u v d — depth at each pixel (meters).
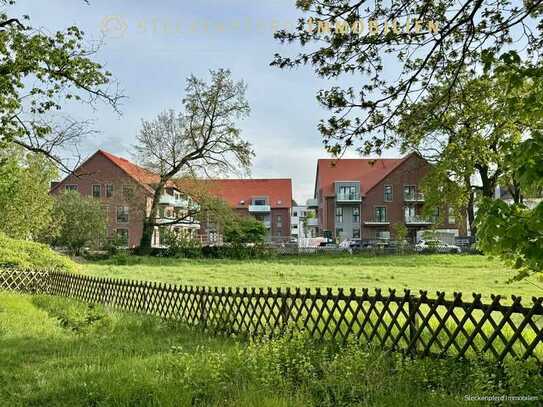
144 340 8.56
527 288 17.70
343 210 69.88
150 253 43.38
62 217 43.41
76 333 9.23
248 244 42.28
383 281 21.80
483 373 5.05
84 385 5.57
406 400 4.80
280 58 6.50
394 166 69.62
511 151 4.27
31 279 16.33
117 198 60.81
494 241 4.07
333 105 6.55
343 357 5.89
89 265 33.56
